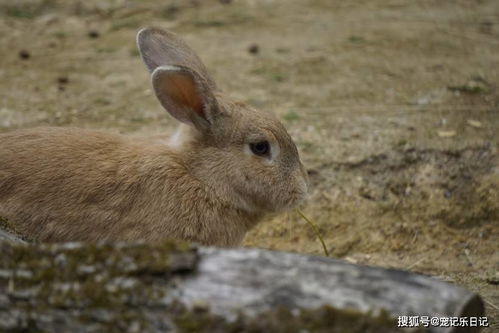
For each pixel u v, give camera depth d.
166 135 6.61
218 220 6.14
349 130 8.93
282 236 7.76
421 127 9.02
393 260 7.52
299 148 8.52
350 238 7.72
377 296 3.38
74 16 13.68
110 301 3.43
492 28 12.91
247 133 6.14
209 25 13.17
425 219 7.97
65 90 10.26
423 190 8.18
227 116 6.17
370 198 8.06
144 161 5.98
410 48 11.84
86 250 3.65
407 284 3.46
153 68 6.69
